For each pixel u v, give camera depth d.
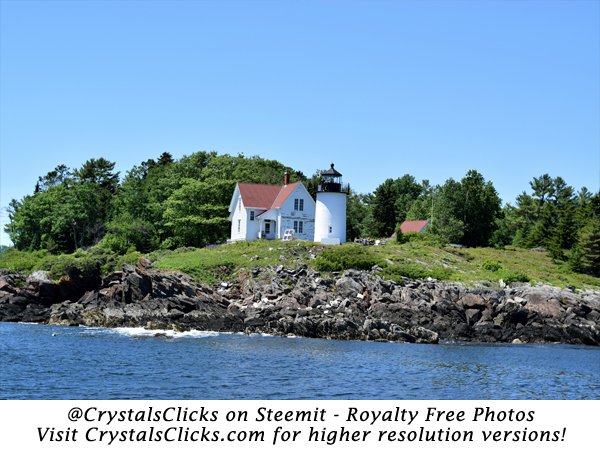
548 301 75.50
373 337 65.94
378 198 139.88
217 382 41.75
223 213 109.38
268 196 103.88
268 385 41.34
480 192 114.44
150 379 42.22
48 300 80.62
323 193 97.56
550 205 131.38
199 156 139.88
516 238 132.25
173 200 107.19
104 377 42.62
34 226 118.38
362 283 73.88
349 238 137.88
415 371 48.22
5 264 94.62
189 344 57.56
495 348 65.31
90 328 69.56
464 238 113.50
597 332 73.75
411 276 79.50
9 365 46.06
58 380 41.62
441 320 70.56
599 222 102.62
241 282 76.88
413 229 127.00
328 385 41.91
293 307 69.50
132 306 73.12
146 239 107.25
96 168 153.25
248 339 62.41
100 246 100.88
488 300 73.00
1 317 77.56
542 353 63.06
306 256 85.12
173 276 74.62
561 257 104.31
